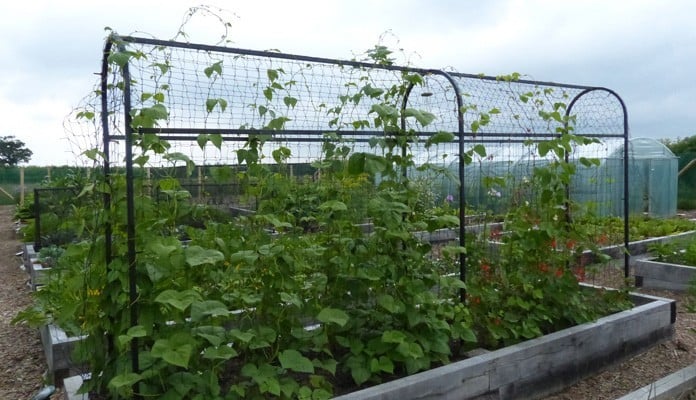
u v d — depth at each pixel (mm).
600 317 4652
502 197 5520
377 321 3768
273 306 3336
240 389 2930
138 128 2916
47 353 4547
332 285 3672
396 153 4059
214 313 2863
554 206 4629
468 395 3547
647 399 3711
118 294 2959
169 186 3283
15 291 7371
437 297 3939
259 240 3486
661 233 10180
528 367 3898
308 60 3727
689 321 5715
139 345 3121
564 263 4691
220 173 3463
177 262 2863
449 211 5559
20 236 12867
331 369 3225
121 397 2908
